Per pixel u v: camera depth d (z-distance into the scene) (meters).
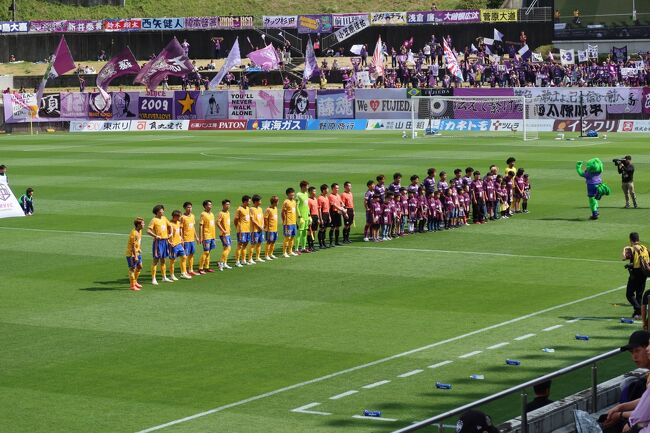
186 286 50.06
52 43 177.25
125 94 148.75
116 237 64.00
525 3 173.25
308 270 53.38
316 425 30.23
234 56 148.75
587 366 25.22
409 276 51.41
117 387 34.22
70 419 31.16
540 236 62.09
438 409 31.44
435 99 135.00
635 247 41.94
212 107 145.88
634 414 18.62
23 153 115.25
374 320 42.66
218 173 93.19
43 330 41.91
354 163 98.50
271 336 40.34
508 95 132.88
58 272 53.81
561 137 120.69
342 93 140.50
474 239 61.53
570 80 142.00
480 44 157.75
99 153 113.50
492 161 98.38
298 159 103.00
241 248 54.69
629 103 127.44
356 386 33.88
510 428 23.47
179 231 51.25
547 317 42.72
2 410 32.06
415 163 97.75
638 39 149.88
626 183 71.12
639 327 40.84
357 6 198.62
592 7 151.88
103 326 42.38
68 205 77.12
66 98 149.38
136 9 199.25
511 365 35.88
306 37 171.75
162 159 105.94
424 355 37.34
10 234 65.56
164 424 30.56
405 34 167.62
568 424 24.89
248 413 31.44
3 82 163.62
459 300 46.00
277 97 143.50
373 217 61.25
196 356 37.72
